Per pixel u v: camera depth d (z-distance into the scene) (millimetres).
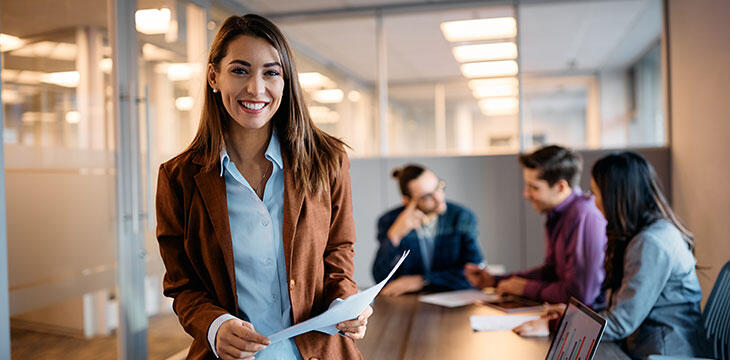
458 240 2801
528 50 5633
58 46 2721
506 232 4594
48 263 2648
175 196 1123
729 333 1726
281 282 1112
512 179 4590
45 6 2662
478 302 2322
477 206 4641
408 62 5258
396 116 5309
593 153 4375
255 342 941
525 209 4566
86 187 2875
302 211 1108
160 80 3418
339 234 1193
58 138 2719
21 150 2523
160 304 3395
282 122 1131
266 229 1099
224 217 1071
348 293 1108
